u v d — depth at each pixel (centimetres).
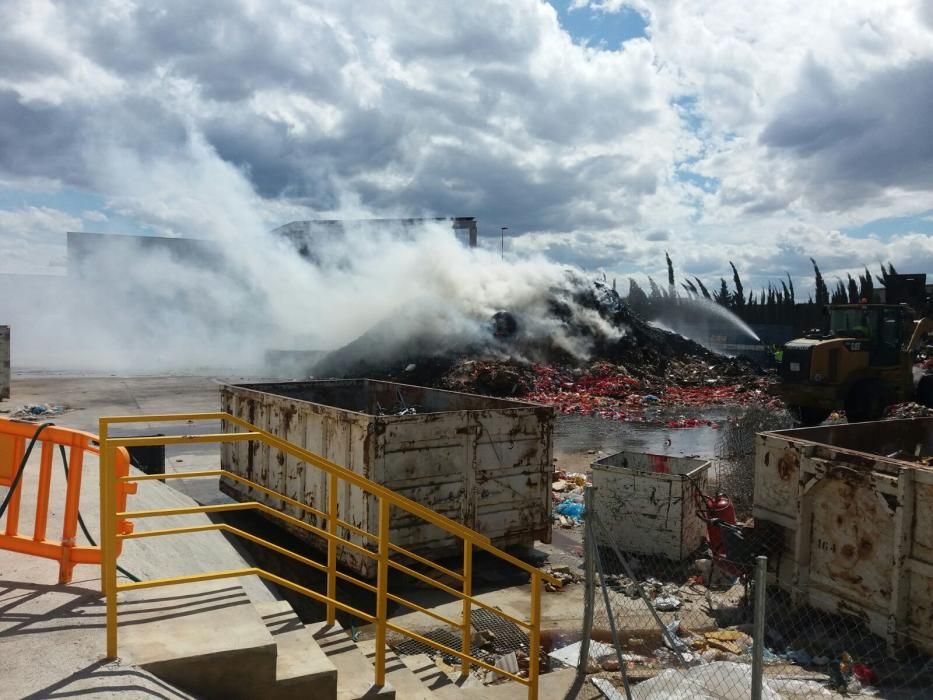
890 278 2152
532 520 823
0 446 405
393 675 440
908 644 545
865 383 1585
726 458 1191
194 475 382
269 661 336
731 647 566
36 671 301
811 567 626
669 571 748
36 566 427
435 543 754
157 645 332
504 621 629
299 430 827
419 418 740
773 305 4650
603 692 481
